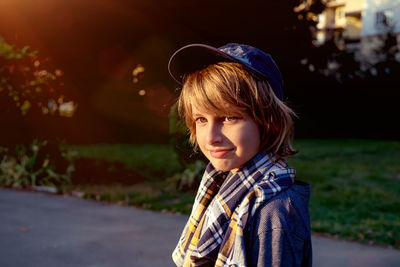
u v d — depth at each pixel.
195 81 0.94
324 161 10.47
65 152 7.93
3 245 4.10
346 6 37.88
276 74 0.95
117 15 12.12
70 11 11.08
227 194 0.94
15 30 10.00
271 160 0.94
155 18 12.77
